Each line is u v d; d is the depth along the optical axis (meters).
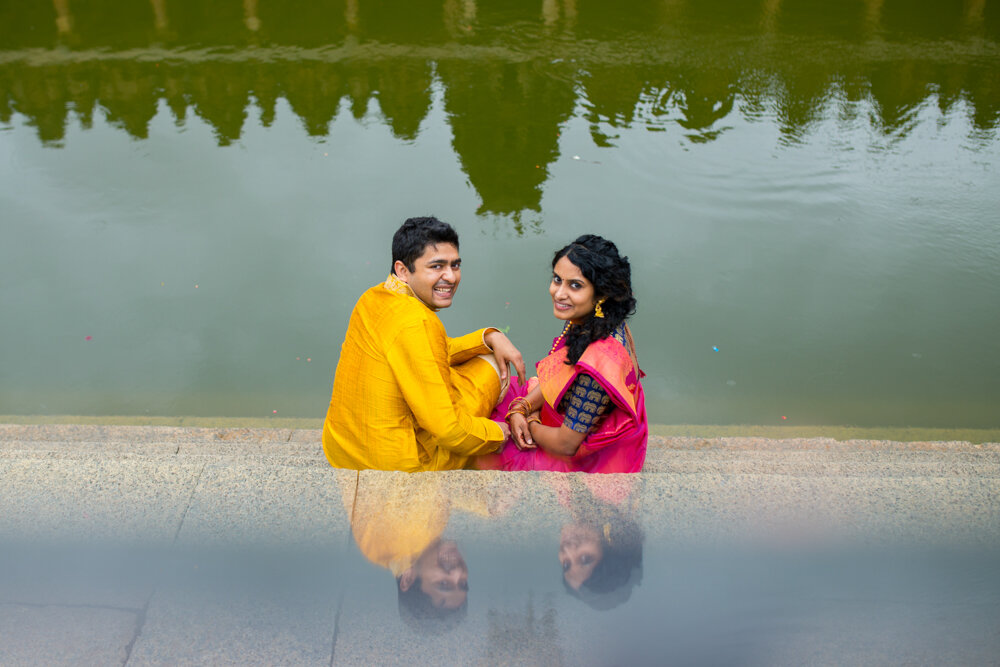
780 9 10.57
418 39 9.69
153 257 5.98
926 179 7.10
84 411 4.71
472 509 2.25
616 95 8.42
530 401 3.14
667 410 4.83
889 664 1.87
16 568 2.06
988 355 5.23
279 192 6.72
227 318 5.49
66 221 6.34
